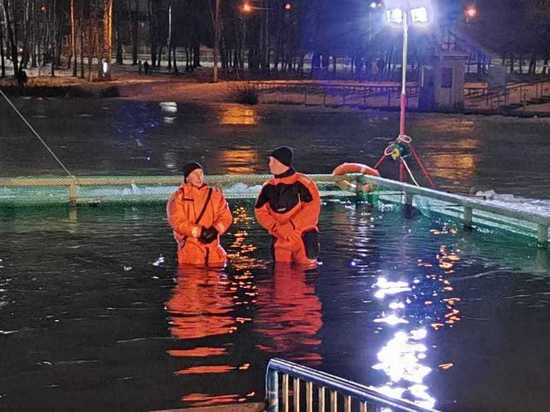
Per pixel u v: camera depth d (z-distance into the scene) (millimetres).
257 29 80750
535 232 12242
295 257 10531
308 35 78000
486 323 8117
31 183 14445
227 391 6340
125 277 9766
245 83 61969
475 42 73000
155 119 37750
